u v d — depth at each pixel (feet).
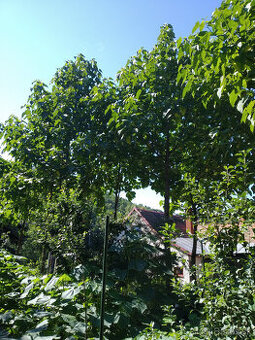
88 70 34.35
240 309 7.72
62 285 13.73
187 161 26.81
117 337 13.12
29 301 11.68
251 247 8.39
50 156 27.91
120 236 21.33
